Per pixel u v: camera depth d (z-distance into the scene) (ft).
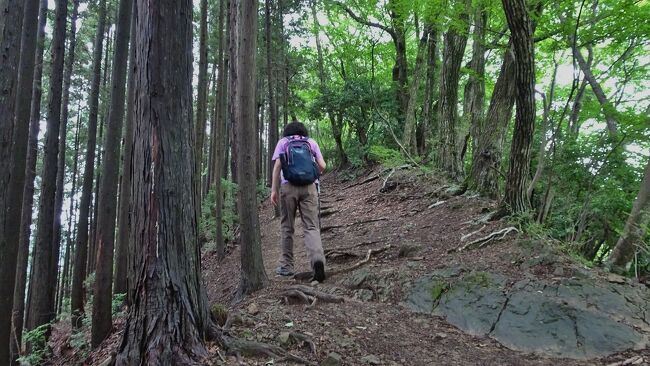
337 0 48.60
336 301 14.32
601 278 13.80
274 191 17.84
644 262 18.65
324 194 45.80
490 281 14.43
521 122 18.06
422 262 17.13
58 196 35.06
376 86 51.60
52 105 27.48
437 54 49.03
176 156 9.21
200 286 9.80
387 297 15.35
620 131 21.35
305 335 11.05
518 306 13.00
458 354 11.27
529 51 16.99
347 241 23.94
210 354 9.29
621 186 20.67
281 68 56.54
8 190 15.06
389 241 21.22
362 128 53.72
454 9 22.52
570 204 20.20
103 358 17.10
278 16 56.13
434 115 46.11
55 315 32.83
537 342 11.69
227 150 58.54
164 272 9.07
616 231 19.21
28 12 16.67
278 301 14.03
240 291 15.89
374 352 10.95
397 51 50.67
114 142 19.43
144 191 9.13
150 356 8.71
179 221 9.26
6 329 14.76
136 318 9.11
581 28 19.62
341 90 55.16
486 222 19.03
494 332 12.41
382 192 33.19
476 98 30.66
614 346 11.14
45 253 27.02
